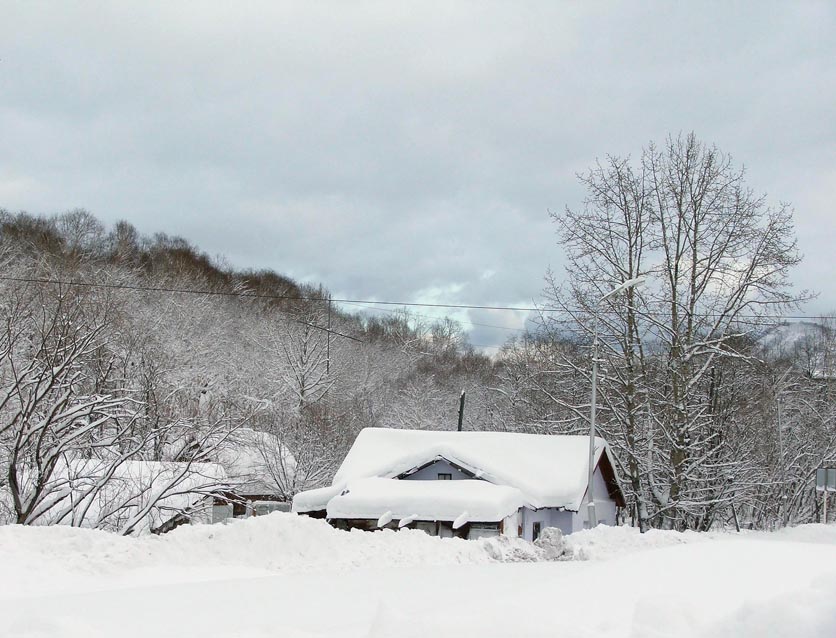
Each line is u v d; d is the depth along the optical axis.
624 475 40.41
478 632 5.80
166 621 9.28
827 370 60.47
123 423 26.12
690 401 39.44
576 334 40.41
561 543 20.52
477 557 18.11
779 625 5.25
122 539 15.93
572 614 7.80
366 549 17.22
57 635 6.91
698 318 39.03
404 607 10.20
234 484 24.33
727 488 39.44
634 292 39.81
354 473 31.52
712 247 38.75
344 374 62.72
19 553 14.33
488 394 68.56
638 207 40.38
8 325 21.88
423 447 32.53
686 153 40.12
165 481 24.89
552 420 41.88
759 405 46.78
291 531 17.22
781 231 37.69
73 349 22.39
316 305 78.38
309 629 8.51
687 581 9.48
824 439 51.78
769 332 38.66
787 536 33.78
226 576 14.58
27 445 21.17
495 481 29.94
